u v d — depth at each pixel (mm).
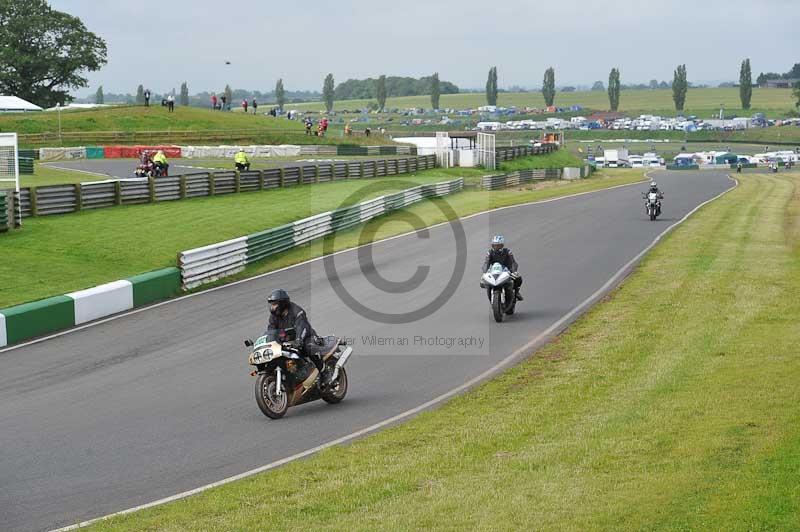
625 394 35875
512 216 116000
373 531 22688
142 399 38156
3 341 49781
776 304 54094
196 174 111750
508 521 23000
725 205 129375
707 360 40906
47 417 35562
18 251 73750
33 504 25938
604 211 121812
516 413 34125
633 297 58625
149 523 23797
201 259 69125
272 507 24781
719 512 22891
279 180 128250
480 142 197000
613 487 25203
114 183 99125
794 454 26953
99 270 70312
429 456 29078
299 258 81562
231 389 39625
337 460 29125
